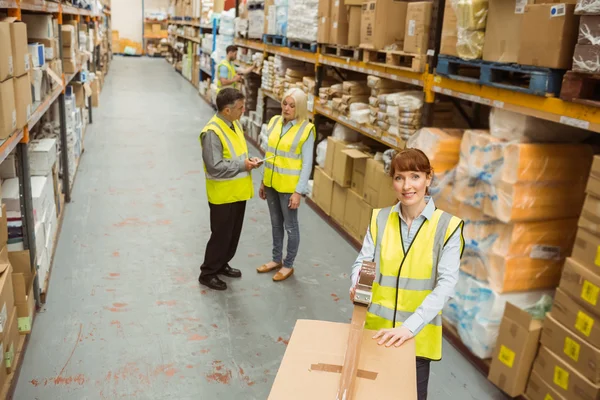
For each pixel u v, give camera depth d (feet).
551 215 10.53
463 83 11.64
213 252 13.64
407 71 13.96
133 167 25.29
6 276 9.27
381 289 7.02
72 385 9.77
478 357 11.06
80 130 26.14
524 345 9.61
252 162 12.89
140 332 11.69
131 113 39.65
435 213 6.83
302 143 13.42
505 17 10.02
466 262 11.51
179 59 72.23
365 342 5.67
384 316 7.01
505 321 10.03
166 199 20.94
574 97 8.51
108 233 17.19
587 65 8.16
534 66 9.32
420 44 13.07
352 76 22.24
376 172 15.65
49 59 15.78
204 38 46.91
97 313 12.33
